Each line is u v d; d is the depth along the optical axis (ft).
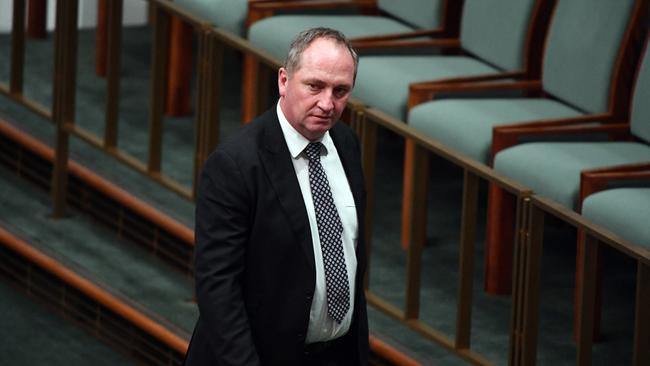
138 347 44.04
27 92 55.77
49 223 49.24
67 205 50.49
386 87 44.24
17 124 52.95
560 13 44.04
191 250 45.62
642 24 42.14
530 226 34.50
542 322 40.91
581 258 38.83
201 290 28.07
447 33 48.93
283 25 47.62
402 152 52.11
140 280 45.65
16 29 49.88
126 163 46.37
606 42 42.47
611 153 40.06
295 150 28.32
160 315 43.60
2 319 46.01
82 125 53.06
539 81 44.88
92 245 47.88
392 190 49.26
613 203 36.73
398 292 42.57
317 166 28.53
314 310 28.71
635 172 38.04
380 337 39.81
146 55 60.39
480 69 46.26
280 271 28.30
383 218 47.29
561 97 44.01
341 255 28.68
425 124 42.47
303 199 28.30
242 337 27.84
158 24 44.47
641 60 41.06
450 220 47.01
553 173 38.78
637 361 33.01
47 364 43.42
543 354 39.06
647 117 40.83
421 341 40.34
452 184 49.75
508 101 43.80
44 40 61.46
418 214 37.99
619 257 45.11
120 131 52.80
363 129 39.04
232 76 58.08
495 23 46.44
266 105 42.14
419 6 49.26
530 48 45.62
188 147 51.90
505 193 41.47
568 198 38.22
